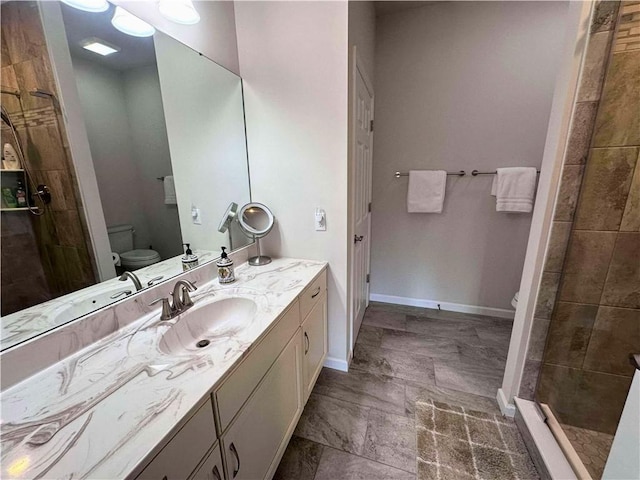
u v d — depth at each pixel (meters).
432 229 2.55
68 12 0.86
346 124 1.48
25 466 0.50
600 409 1.26
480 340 2.18
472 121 2.25
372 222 2.71
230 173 1.61
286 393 1.18
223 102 1.52
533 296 1.33
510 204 2.17
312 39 1.43
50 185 0.83
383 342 2.17
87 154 0.93
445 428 1.42
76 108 0.90
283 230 1.76
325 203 1.63
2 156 0.72
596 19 1.01
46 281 0.82
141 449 0.53
